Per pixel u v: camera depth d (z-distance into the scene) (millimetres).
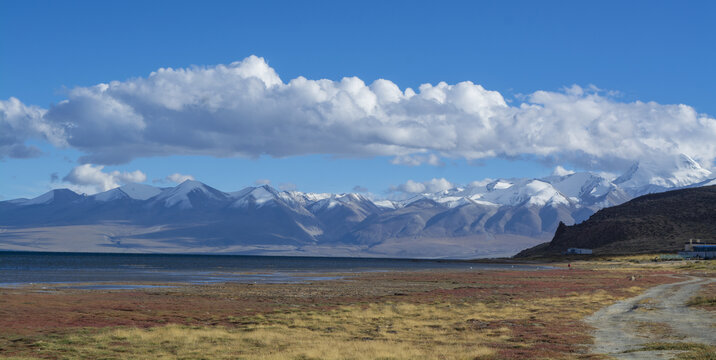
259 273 148625
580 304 63562
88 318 49000
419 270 182125
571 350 35812
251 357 33812
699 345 34750
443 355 34312
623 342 38188
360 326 47656
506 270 176750
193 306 60000
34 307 54344
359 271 170875
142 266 199750
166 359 33594
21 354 34469
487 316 53781
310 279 118562
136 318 50000
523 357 33375
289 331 44562
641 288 86125
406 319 51875
